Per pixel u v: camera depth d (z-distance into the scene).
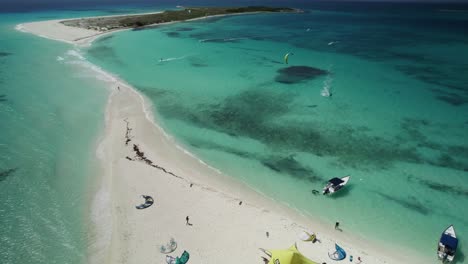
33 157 27.41
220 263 17.64
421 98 40.94
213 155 28.83
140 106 38.62
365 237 20.17
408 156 28.38
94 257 18.20
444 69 54.25
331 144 30.44
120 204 22.16
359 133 32.25
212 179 25.45
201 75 50.88
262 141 31.12
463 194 23.67
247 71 53.25
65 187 23.94
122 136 31.56
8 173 25.06
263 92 43.38
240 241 19.12
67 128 32.88
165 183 24.39
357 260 18.08
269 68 55.09
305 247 18.88
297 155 28.78
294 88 44.84
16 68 52.91
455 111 36.91
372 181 25.23
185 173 26.05
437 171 26.28
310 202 23.12
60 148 29.14
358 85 46.03
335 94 42.53
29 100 39.41
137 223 20.44
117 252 18.42
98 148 29.53
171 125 34.16
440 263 18.48
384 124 34.06
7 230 19.75
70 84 45.88
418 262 18.52
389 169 26.66
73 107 37.88
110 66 55.78
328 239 19.64
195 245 18.78
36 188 23.62
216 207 21.89
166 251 18.30
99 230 20.08
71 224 20.48
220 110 37.88
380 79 48.81
